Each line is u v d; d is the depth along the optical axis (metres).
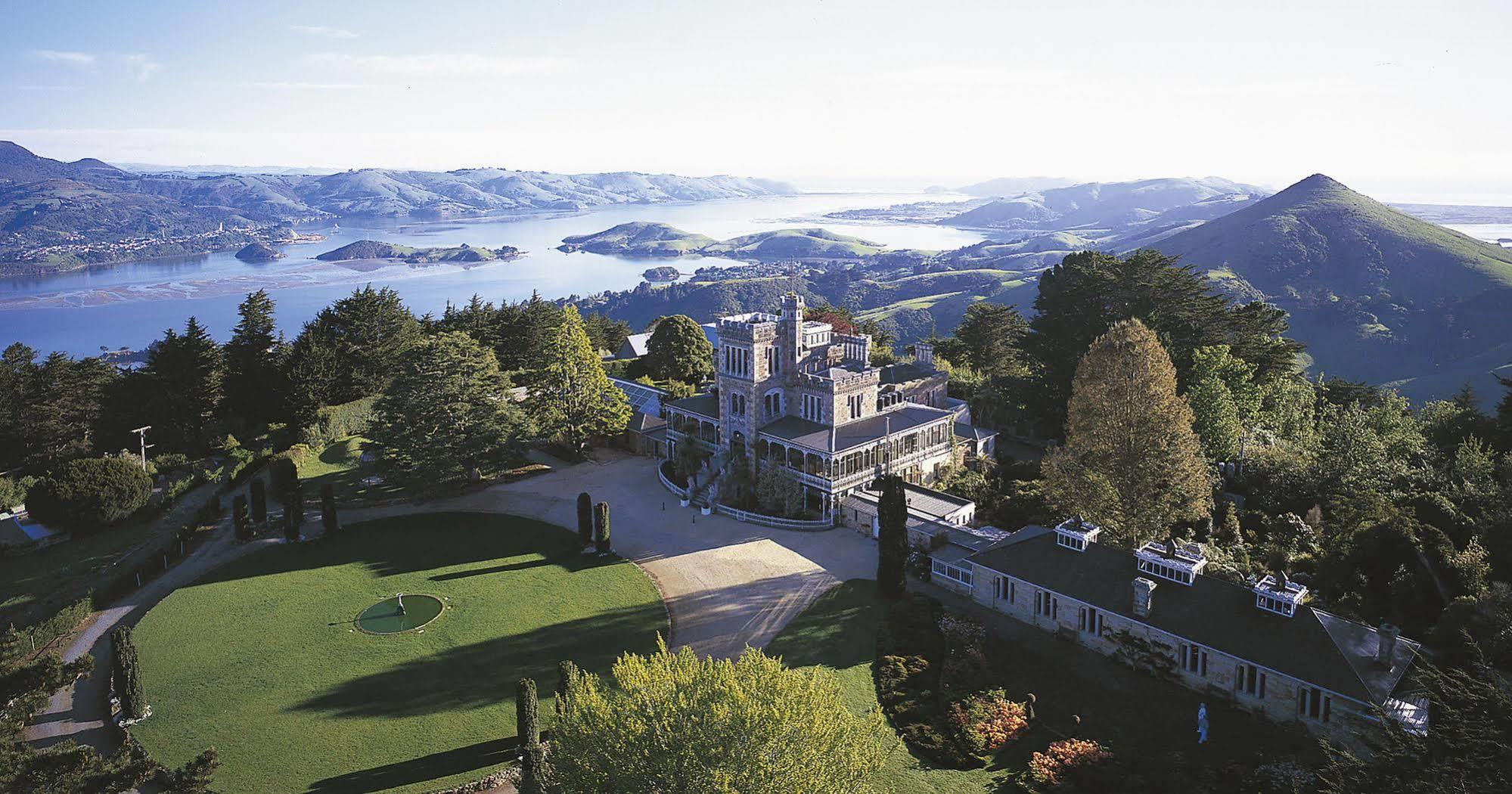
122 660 50.50
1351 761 32.81
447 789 44.53
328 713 51.69
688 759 30.69
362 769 46.31
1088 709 49.72
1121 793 41.22
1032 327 114.94
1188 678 51.31
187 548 78.56
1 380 109.62
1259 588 50.50
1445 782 28.66
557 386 105.06
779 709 32.06
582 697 35.44
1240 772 41.66
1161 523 66.75
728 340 91.56
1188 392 90.81
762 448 90.44
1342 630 47.69
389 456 87.12
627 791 30.94
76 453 111.19
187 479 94.69
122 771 36.06
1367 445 76.69
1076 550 60.56
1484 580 51.41
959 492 86.62
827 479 82.06
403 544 79.06
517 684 54.75
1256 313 117.88
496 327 149.12
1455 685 33.59
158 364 115.06
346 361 125.25
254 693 54.03
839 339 99.56
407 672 56.41
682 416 102.00
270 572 73.00
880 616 62.72
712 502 86.88
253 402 119.44
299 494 80.25
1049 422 109.31
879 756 35.38
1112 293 111.69
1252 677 48.25
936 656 55.97
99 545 80.12
